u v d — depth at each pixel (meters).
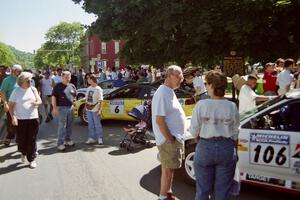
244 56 16.11
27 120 7.16
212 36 15.73
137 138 8.88
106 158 7.93
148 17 16.06
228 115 4.08
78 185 6.18
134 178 6.51
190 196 5.59
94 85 9.38
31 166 7.21
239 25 14.45
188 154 5.95
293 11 15.61
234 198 5.50
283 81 10.16
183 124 4.95
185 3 15.85
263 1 14.41
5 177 6.66
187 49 16.81
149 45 17.28
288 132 5.00
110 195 5.70
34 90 7.34
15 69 8.77
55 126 12.42
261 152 5.16
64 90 8.68
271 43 16.20
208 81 4.18
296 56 16.77
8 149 8.81
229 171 4.10
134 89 12.06
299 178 4.91
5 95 8.84
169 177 5.03
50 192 5.86
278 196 5.58
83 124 12.71
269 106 5.35
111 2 16.11
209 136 4.09
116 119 12.41
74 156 8.14
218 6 15.70
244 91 7.55
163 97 4.78
